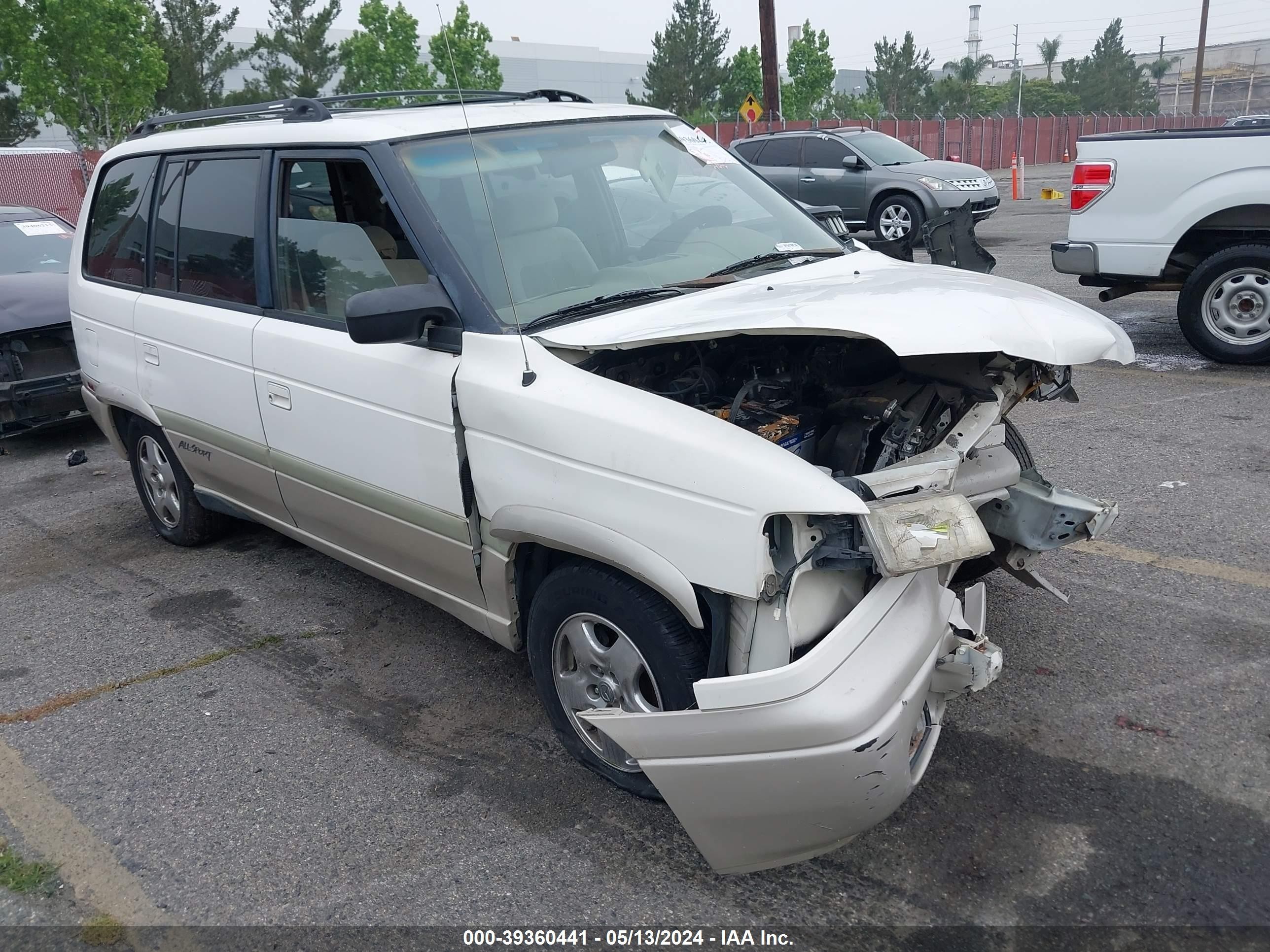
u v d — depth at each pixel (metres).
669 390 3.12
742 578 2.49
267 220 3.96
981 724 3.35
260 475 4.29
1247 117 14.33
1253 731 3.21
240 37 49.06
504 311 3.19
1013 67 86.56
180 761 3.52
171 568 5.25
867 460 3.14
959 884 2.68
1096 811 2.91
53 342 7.43
